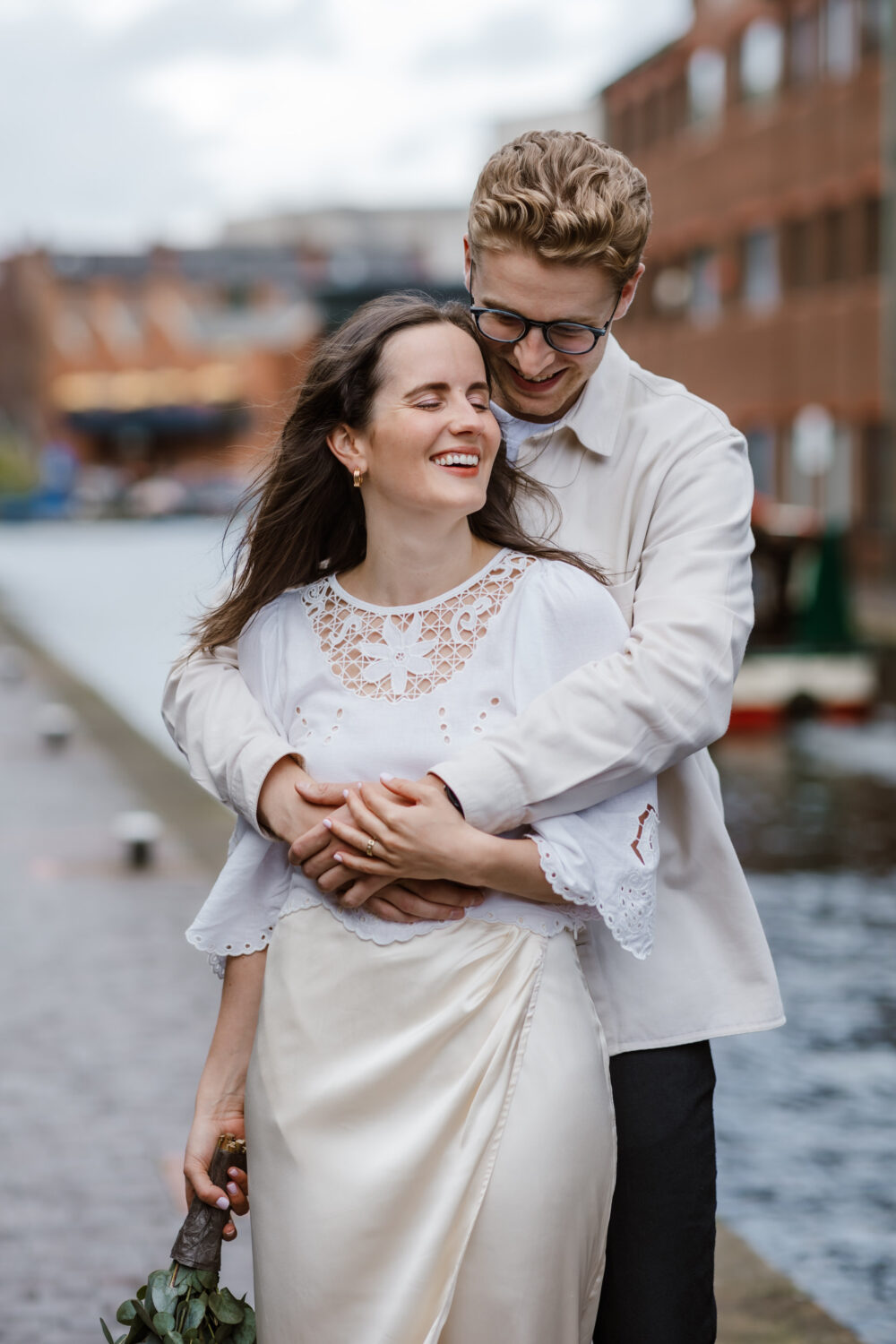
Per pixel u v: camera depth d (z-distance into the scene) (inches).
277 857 93.4
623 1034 94.1
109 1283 149.9
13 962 253.4
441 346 89.0
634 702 86.7
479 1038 85.6
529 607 90.3
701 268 1344.7
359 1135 85.8
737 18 1245.7
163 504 2098.9
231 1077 94.5
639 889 88.4
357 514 96.4
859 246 1119.6
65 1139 183.8
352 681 91.7
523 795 85.5
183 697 97.3
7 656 685.3
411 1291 83.2
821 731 490.9
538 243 88.0
